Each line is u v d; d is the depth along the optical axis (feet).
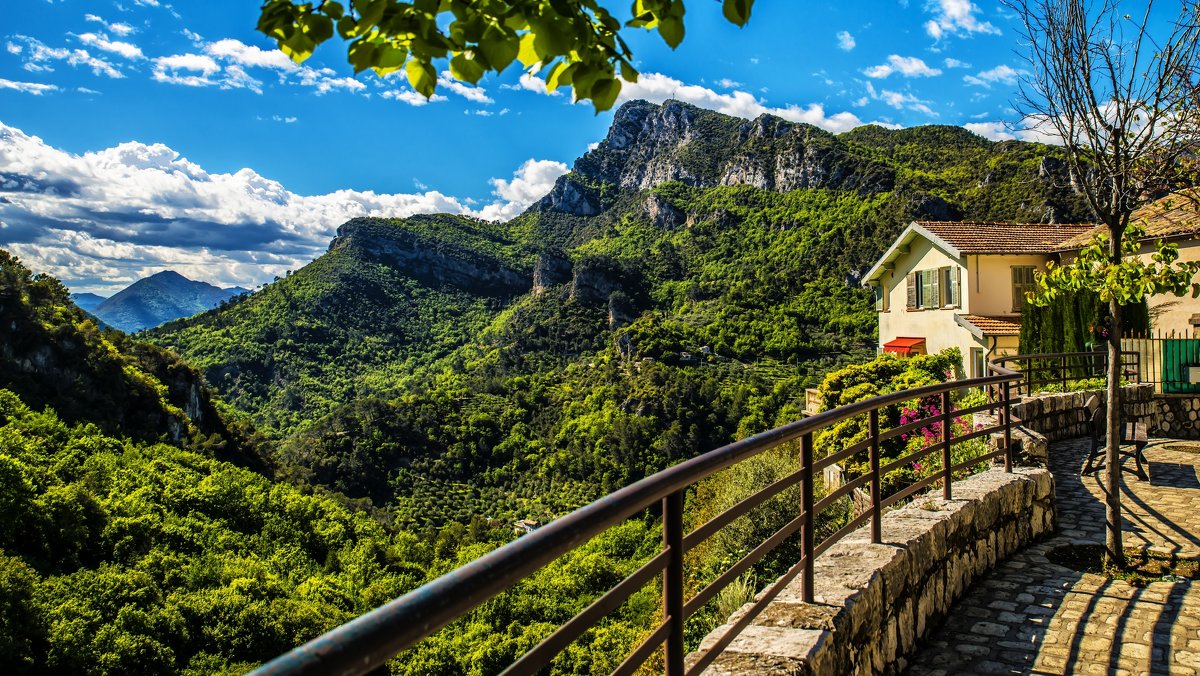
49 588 101.86
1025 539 21.54
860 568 13.09
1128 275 19.01
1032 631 15.61
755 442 8.87
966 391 53.88
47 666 87.35
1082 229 76.64
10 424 155.84
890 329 90.33
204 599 109.70
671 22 6.31
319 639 2.93
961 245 72.28
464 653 78.38
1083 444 35.55
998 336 65.77
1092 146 19.30
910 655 14.30
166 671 95.25
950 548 16.99
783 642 10.13
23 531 112.57
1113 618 16.06
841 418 12.16
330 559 146.20
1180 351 41.06
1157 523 23.00
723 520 8.50
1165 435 40.75
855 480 13.71
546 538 4.79
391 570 150.00
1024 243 73.00
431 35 5.70
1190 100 19.16
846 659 11.11
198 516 151.23
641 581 6.77
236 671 98.63
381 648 3.14
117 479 152.56
